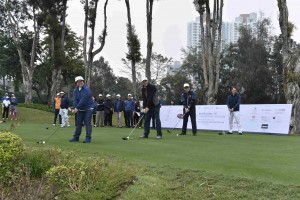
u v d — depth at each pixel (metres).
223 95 57.06
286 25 18.55
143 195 5.24
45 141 10.73
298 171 6.25
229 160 7.42
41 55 53.31
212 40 26.16
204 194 5.14
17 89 62.44
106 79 85.06
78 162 6.29
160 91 69.12
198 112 19.44
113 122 29.84
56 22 37.31
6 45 54.03
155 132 15.84
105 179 5.79
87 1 30.69
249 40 55.06
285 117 16.06
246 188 5.26
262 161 7.30
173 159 7.55
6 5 42.53
